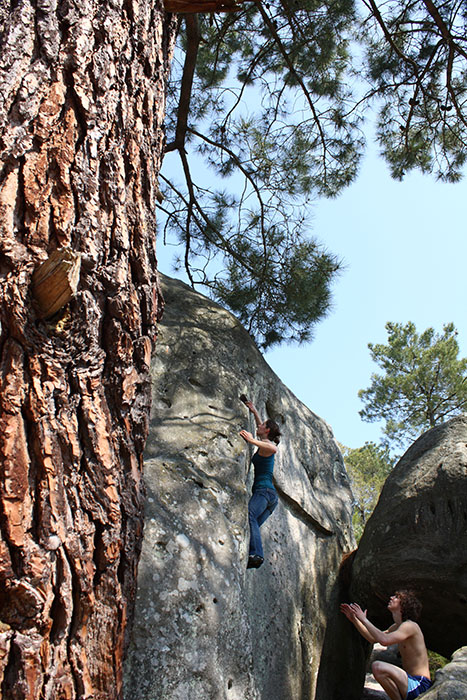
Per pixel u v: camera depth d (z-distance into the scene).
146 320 2.82
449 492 6.09
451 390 19.81
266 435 5.68
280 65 8.23
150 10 3.07
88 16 2.63
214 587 4.45
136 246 2.73
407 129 7.92
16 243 2.25
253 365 6.88
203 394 6.02
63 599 2.18
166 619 4.12
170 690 3.88
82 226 2.44
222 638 4.30
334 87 8.00
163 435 5.39
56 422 2.26
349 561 6.98
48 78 2.45
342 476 8.01
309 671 5.94
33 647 2.06
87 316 2.45
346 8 7.32
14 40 2.40
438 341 20.73
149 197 2.90
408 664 4.78
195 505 4.85
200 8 3.45
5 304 2.19
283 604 5.86
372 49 8.09
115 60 2.73
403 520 6.25
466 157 8.32
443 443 6.67
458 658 4.42
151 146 2.97
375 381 21.36
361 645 7.13
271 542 6.08
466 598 5.66
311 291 8.10
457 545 5.81
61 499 2.21
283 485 6.63
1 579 2.04
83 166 2.48
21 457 2.12
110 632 2.33
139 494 2.63
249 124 8.40
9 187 2.28
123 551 2.48
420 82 7.69
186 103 7.69
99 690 2.24
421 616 5.98
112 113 2.65
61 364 2.33
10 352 2.19
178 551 4.47
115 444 2.52
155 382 5.89
